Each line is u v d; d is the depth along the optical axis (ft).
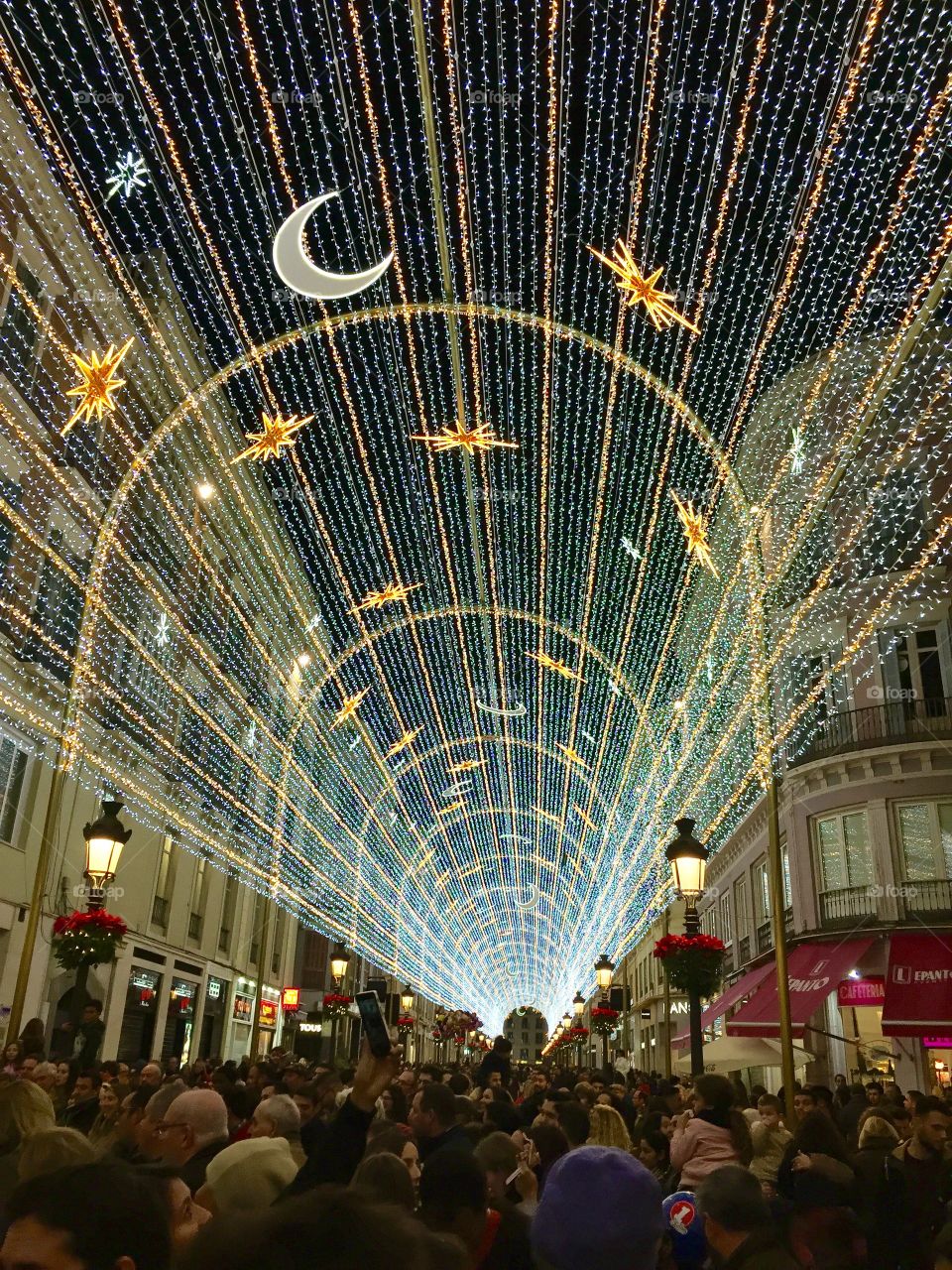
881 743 78.28
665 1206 17.47
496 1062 48.83
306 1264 4.62
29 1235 6.87
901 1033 67.92
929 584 80.89
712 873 119.65
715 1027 108.78
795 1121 39.32
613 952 161.89
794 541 75.97
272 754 123.95
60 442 73.31
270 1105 21.70
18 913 68.69
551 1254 8.46
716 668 102.89
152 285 87.40
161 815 91.30
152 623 89.71
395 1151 19.56
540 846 192.54
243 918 120.37
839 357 82.94
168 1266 7.11
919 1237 19.47
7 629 66.74
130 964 86.79
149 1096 22.93
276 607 129.49
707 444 52.70
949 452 78.79
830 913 79.92
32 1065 33.37
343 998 99.19
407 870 176.65
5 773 67.46
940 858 75.15
